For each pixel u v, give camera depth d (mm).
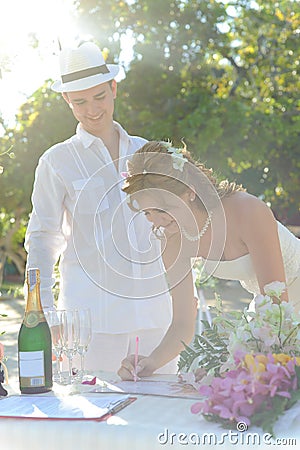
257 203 2436
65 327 2158
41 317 2098
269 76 12438
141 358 2312
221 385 1695
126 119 10992
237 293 12398
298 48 12117
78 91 2936
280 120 11797
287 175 12719
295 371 1730
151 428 1679
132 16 11117
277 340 1879
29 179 10961
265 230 2402
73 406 1869
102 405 1865
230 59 12008
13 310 11250
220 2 11344
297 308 2922
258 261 2406
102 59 2988
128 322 2930
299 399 1719
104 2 10914
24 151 10883
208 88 11539
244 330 1895
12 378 5656
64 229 3021
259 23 12188
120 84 11055
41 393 2051
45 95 10727
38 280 2117
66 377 2248
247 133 11445
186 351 2047
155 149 2275
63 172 2965
